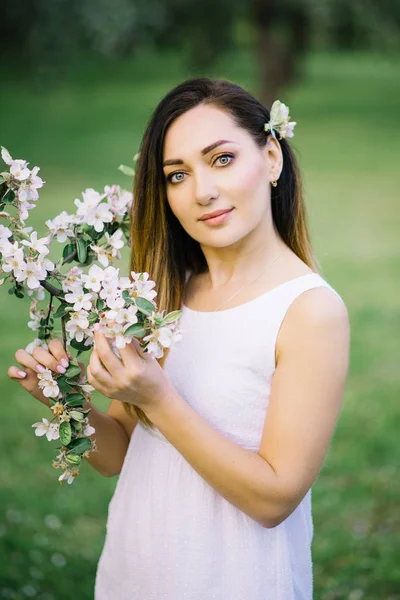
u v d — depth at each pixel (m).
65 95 23.23
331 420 1.58
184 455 1.56
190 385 1.71
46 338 1.71
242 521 1.65
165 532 1.69
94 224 1.72
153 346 1.46
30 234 1.61
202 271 1.87
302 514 1.76
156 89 24.75
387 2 17.66
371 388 5.02
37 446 4.34
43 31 16.48
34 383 1.71
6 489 3.85
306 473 1.56
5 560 3.16
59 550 3.29
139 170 1.79
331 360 1.58
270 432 1.58
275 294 1.66
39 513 3.62
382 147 16.22
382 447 4.21
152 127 1.74
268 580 1.65
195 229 1.70
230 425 1.66
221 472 1.53
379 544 3.29
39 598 2.92
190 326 1.76
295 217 1.87
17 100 21.91
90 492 3.85
